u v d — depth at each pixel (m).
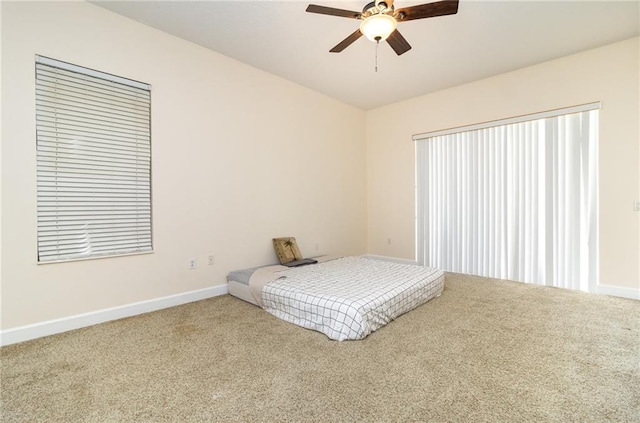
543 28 2.83
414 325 2.38
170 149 2.93
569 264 3.44
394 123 5.01
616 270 3.17
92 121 2.49
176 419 1.35
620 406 1.41
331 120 4.73
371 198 5.36
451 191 4.38
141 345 2.08
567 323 2.42
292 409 1.41
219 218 3.32
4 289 2.11
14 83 2.14
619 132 3.12
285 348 2.03
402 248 4.96
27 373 1.74
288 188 4.09
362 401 1.46
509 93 3.80
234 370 1.75
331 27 2.79
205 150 3.19
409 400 1.47
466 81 4.08
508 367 1.76
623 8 2.53
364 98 4.77
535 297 3.11
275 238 3.89
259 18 2.65
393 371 1.73
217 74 3.28
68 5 2.35
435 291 3.08
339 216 4.89
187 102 3.04
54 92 2.31
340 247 4.91
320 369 1.76
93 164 2.50
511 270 3.84
